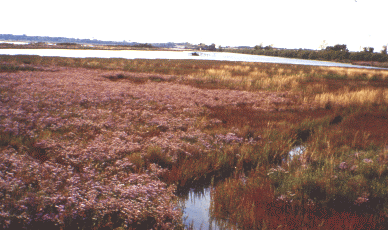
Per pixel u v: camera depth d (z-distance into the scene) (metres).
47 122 8.27
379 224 4.36
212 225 4.40
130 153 6.66
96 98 12.57
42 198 4.02
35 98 11.31
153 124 9.48
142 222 4.18
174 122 9.84
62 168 5.20
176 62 45.97
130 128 8.70
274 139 8.84
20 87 13.50
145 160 6.40
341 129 10.27
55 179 4.73
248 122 10.75
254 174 6.21
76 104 11.45
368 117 12.38
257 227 4.24
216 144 8.03
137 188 4.61
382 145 8.16
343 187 5.30
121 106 11.69
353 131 9.99
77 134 7.60
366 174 5.99
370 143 8.23
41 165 5.17
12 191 4.12
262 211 4.58
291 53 143.75
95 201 4.16
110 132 7.99
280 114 12.52
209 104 13.67
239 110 13.08
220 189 5.40
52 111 9.90
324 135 9.38
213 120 10.66
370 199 5.09
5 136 6.72
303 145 8.69
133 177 5.12
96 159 5.94
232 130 9.41
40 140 6.73
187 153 6.89
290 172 6.22
